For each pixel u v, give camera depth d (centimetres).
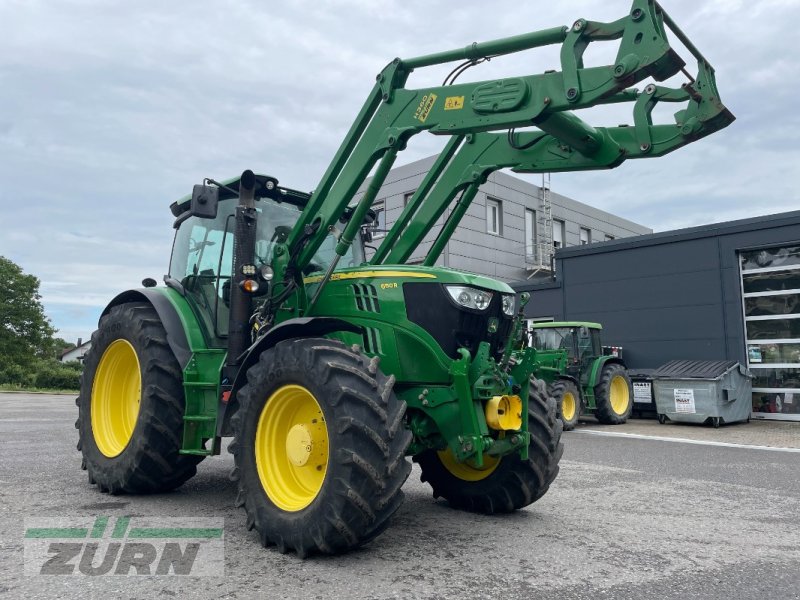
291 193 529
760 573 334
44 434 932
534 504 498
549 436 450
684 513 471
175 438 483
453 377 382
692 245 1409
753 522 446
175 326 491
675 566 343
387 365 409
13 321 4762
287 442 373
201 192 457
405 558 349
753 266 1345
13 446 788
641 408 1360
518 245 2264
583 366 1277
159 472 486
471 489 467
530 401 459
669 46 327
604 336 1530
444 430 392
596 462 730
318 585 302
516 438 400
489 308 419
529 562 345
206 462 701
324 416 346
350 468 329
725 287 1358
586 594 296
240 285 441
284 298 450
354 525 330
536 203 2366
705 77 354
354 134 441
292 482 377
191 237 546
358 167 430
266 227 516
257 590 294
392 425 338
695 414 1206
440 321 401
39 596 283
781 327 1311
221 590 294
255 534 392
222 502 480
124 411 552
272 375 377
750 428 1171
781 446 895
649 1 333
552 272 2252
